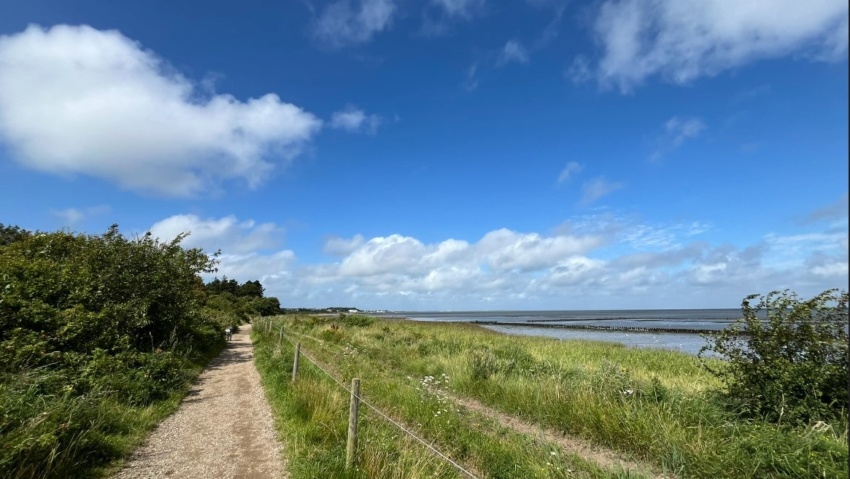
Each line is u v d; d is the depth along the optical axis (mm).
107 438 5891
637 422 6211
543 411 7516
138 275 13773
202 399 9336
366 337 20609
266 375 11789
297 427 6566
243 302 68500
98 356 8523
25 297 9102
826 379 5973
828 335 6168
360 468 4727
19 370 6879
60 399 5969
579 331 47594
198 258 17734
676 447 5461
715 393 7199
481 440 6223
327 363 13406
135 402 8086
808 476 4555
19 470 4293
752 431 5609
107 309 10281
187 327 15945
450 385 9977
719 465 5020
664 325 59844
